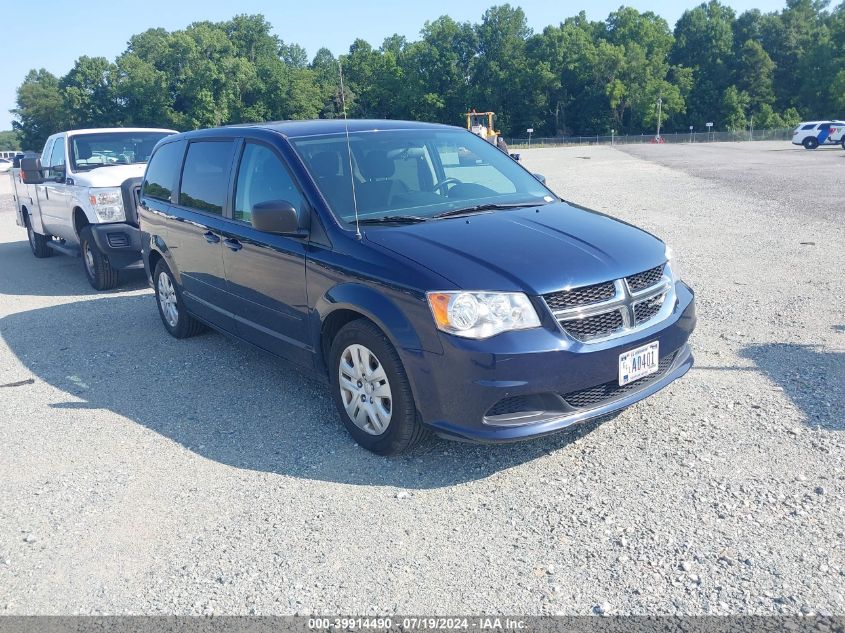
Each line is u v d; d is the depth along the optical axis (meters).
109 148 10.44
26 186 11.91
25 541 3.63
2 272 11.26
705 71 115.50
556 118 116.31
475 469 4.11
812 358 5.46
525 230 4.34
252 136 5.37
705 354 5.68
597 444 4.29
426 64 116.56
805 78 108.94
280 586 3.18
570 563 3.22
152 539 3.59
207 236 5.67
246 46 121.56
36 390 5.80
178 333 6.89
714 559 3.18
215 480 4.15
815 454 4.02
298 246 4.62
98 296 9.16
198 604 3.09
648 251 4.33
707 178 21.39
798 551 3.20
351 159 4.86
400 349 3.90
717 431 4.35
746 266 8.66
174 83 103.19
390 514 3.70
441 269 3.86
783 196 15.50
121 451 4.59
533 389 3.71
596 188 19.44
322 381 4.76
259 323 5.26
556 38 114.81
